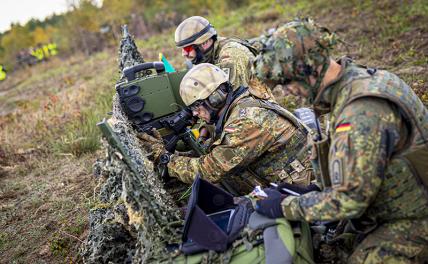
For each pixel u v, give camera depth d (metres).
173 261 2.34
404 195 2.08
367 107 1.96
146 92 3.44
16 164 6.03
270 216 2.30
